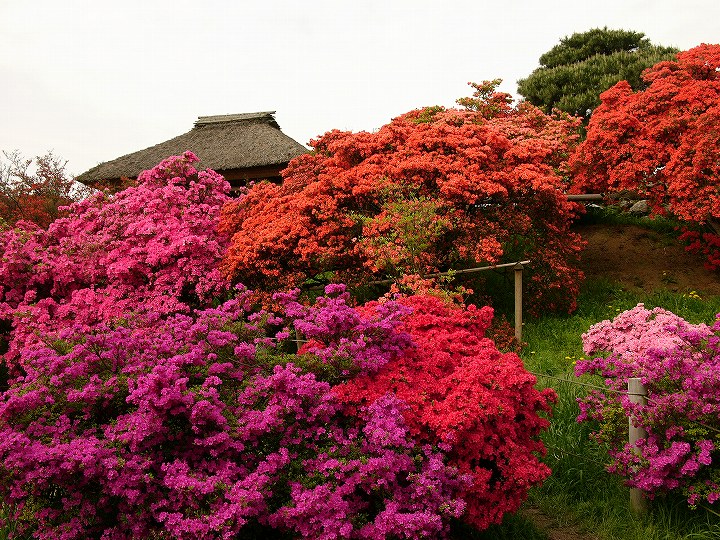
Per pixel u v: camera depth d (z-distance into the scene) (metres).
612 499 4.70
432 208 8.02
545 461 5.16
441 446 3.77
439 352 4.41
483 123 11.03
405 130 9.88
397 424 3.78
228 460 3.71
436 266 8.85
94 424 4.02
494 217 9.53
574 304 9.59
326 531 3.27
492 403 3.95
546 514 4.71
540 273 9.95
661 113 10.23
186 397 3.62
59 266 8.91
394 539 3.51
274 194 9.77
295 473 3.78
